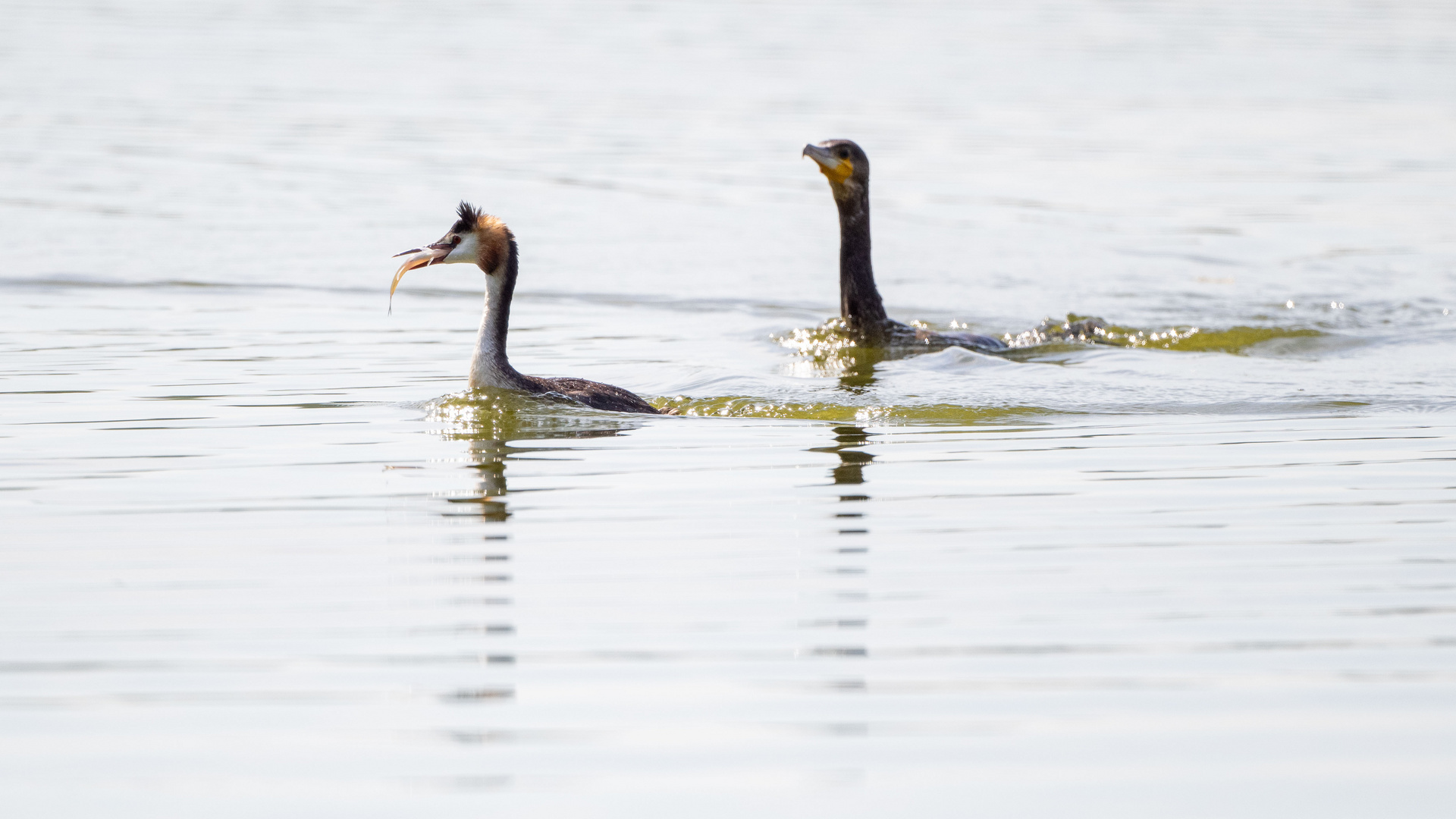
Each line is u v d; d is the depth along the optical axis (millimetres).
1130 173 35250
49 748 7855
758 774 7645
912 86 46969
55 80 44188
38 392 16125
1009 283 25297
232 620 9523
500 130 38938
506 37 55750
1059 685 8594
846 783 7551
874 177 34531
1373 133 40312
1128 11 66188
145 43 51656
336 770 7664
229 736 8000
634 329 21094
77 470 12930
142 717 8203
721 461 13406
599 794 7453
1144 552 10805
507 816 7246
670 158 36062
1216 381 17219
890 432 14602
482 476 12828
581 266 25734
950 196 32625
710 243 27828
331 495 12234
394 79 46344
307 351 18828
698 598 9922
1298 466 13195
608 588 10102
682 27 59406
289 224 28094
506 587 10125
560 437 14344
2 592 9969
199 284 23312
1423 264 26703
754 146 37812
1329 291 24594
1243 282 25422
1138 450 13844
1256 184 34062
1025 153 37344
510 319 21719
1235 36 59469
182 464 13164
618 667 8859
